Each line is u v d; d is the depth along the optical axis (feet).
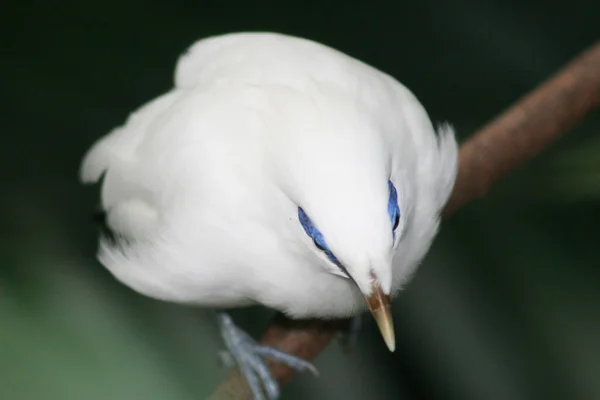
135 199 10.47
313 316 10.43
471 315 10.56
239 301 10.46
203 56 10.48
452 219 10.62
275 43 10.42
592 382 10.51
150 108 10.52
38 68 10.66
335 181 10.11
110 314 10.22
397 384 10.64
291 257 10.32
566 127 10.68
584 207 10.61
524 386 10.53
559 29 10.86
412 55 10.87
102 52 10.69
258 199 10.30
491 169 10.63
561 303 10.55
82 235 10.61
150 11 10.73
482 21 10.87
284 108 10.23
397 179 10.25
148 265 10.43
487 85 10.85
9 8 10.68
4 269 10.27
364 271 10.12
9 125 10.64
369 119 10.16
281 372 10.58
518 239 10.60
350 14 10.87
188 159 10.34
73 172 10.64
